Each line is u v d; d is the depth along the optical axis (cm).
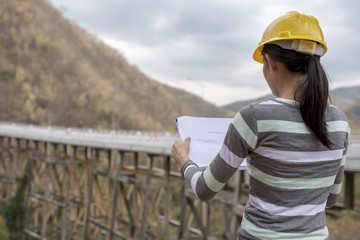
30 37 11950
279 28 149
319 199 146
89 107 9788
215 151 175
